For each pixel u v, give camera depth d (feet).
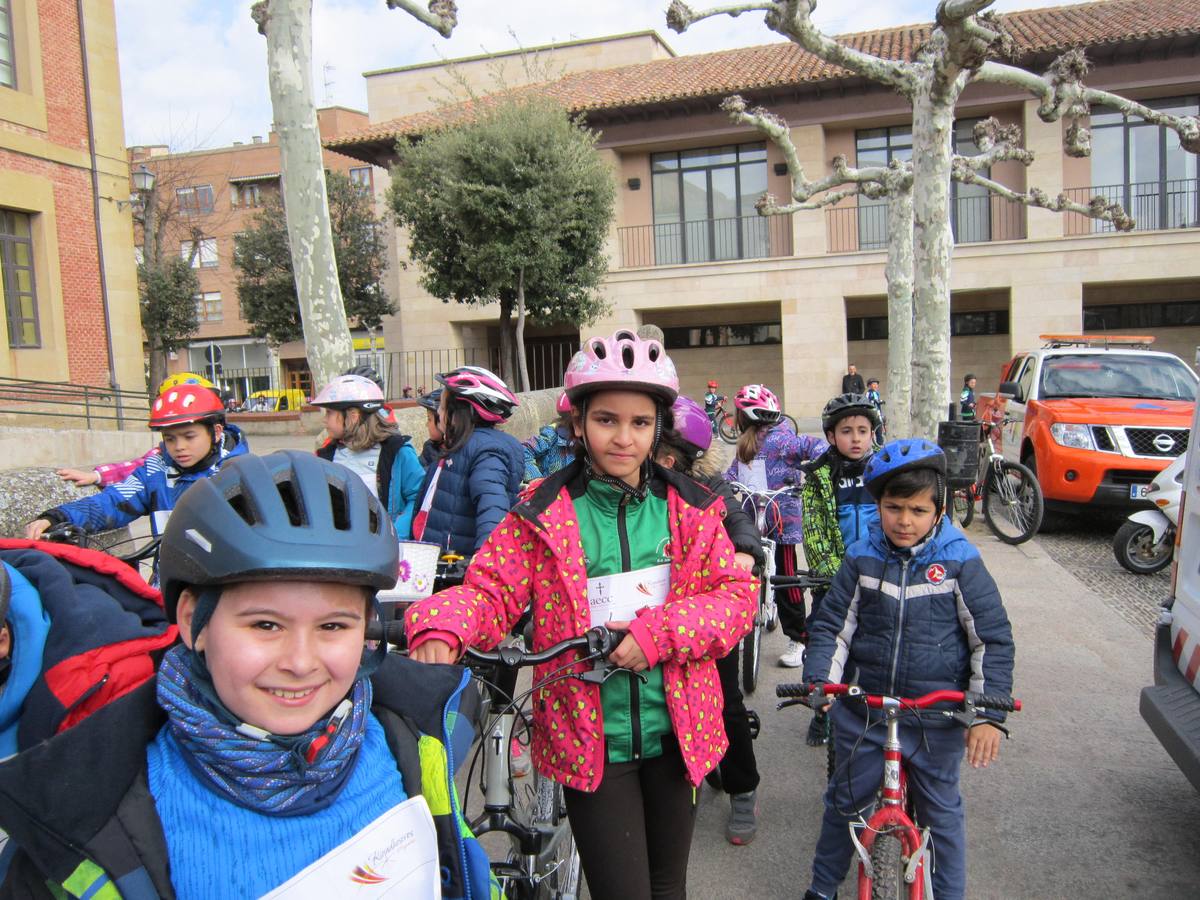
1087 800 13.11
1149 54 71.61
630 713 7.25
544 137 59.11
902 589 9.70
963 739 9.48
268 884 4.10
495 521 12.29
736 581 7.46
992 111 77.41
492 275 60.08
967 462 28.94
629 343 7.08
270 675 4.15
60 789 3.86
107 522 12.91
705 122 81.25
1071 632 21.02
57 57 49.21
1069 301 73.31
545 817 9.16
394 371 88.43
